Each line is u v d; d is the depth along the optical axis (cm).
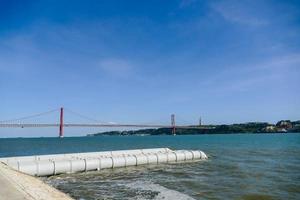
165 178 3922
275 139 16788
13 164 3891
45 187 2678
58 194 2395
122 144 15312
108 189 3148
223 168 4897
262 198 2745
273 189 3123
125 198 2709
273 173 4241
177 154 6134
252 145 11456
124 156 5372
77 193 2944
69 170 4381
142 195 2831
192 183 3491
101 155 5550
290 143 12456
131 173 4472
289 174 4138
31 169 3972
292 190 3078
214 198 2722
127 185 3391
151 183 3519
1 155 8775
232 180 3684
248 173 4272
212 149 9712
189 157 6338
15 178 2555
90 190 3098
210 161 6100
